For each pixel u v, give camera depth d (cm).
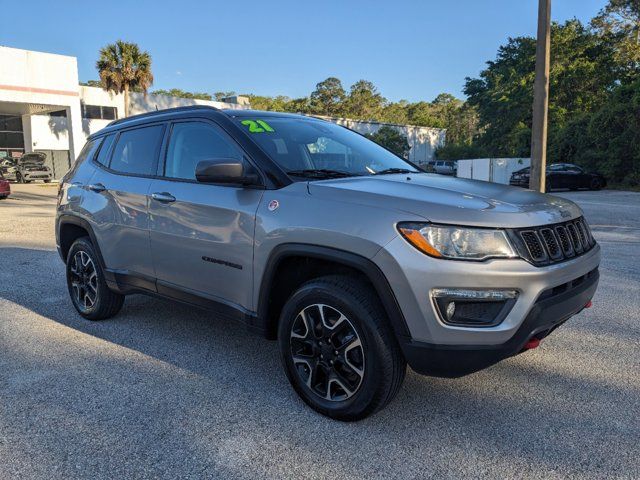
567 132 3175
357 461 255
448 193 289
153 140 413
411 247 255
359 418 285
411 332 259
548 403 316
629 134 2752
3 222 1261
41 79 3105
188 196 359
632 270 684
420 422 293
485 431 284
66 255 513
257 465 252
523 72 4478
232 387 337
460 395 326
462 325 254
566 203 322
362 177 331
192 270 360
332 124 434
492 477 242
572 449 266
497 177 3406
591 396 325
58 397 322
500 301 255
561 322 290
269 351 401
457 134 10850
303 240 288
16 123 3806
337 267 292
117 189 422
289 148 349
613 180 2858
